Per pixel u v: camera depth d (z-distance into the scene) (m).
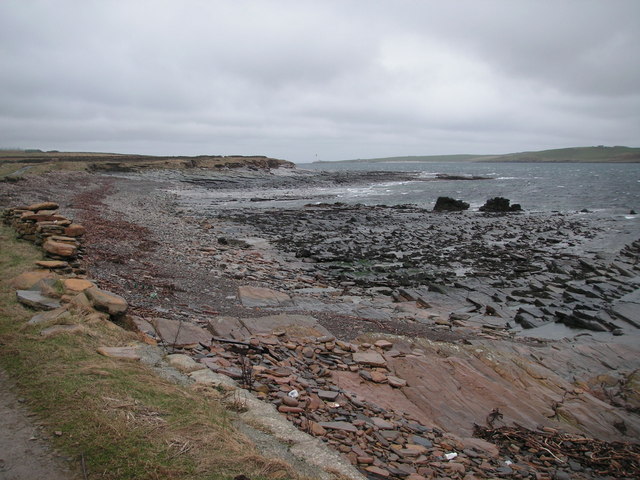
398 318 15.35
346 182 106.50
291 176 113.06
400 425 7.57
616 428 9.45
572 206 57.78
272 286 17.97
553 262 25.33
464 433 8.27
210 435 5.05
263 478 4.49
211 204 55.62
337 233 34.44
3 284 10.09
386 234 34.66
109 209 34.72
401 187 93.12
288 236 32.31
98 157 113.31
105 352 7.07
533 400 9.81
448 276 22.55
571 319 15.85
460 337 13.74
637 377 11.34
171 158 124.94
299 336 11.08
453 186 95.00
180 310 12.38
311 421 6.65
